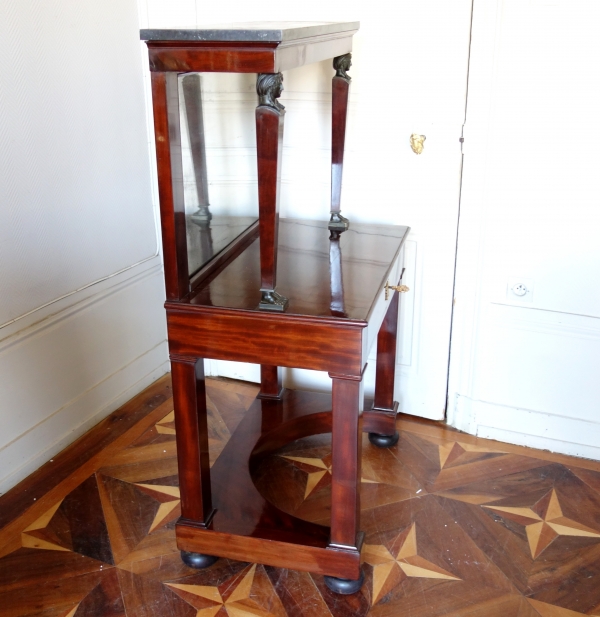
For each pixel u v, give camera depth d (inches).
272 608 63.2
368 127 85.1
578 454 86.9
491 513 75.8
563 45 73.2
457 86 79.4
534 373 86.2
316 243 77.6
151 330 103.7
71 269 85.4
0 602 63.4
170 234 56.2
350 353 56.2
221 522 66.6
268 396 89.1
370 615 62.2
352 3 81.4
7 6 71.1
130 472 82.8
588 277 80.0
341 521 62.2
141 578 66.6
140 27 92.0
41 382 82.9
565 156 76.6
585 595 64.6
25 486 79.9
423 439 90.4
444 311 88.9
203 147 67.9
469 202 82.9
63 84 79.8
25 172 76.2
